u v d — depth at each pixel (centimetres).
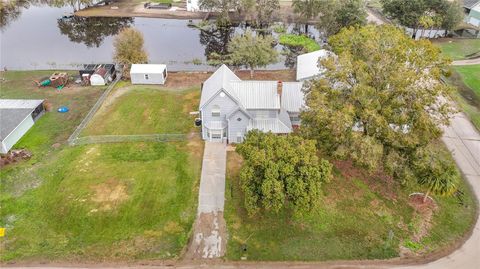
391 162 3881
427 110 4041
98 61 7625
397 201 4075
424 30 8825
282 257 3459
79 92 6238
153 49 8294
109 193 4091
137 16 10200
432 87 3847
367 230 3734
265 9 9438
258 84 4816
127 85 6475
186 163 4566
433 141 4969
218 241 3603
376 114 3738
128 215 3841
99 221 3769
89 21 9962
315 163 3531
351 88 4044
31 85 6438
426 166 3788
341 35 4666
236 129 4797
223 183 4275
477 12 9406
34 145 4900
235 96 4703
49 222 3769
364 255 3488
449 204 4059
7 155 4650
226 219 3831
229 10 10156
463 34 9150
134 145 4866
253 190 3584
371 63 4056
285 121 4844
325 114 3822
